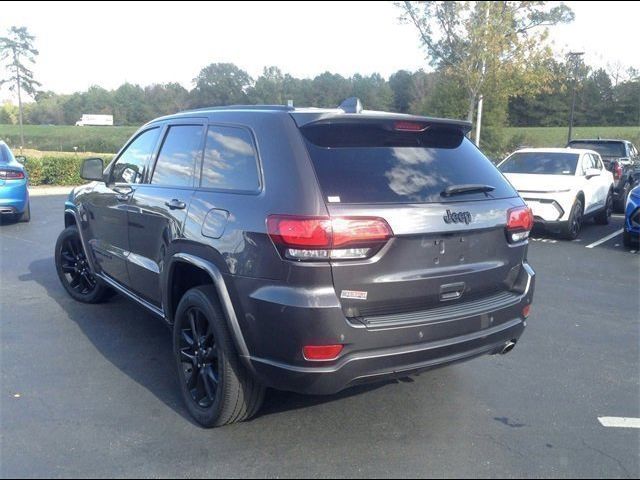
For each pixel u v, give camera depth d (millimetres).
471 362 5090
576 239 11812
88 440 3656
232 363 3611
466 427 3918
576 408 4242
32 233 11016
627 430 3926
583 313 6641
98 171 5504
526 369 4961
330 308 3203
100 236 5668
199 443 3648
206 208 3865
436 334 3510
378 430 3852
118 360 4945
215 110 4312
